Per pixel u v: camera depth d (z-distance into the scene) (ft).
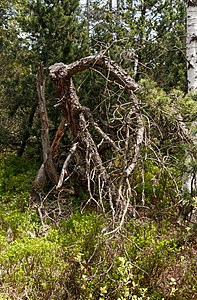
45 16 28.58
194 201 14.14
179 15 32.19
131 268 12.78
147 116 15.30
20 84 30.96
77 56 28.17
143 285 13.34
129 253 13.79
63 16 28.25
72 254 14.17
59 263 13.47
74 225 16.71
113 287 12.53
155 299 12.76
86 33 29.81
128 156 15.31
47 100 28.35
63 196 23.75
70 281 13.41
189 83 20.65
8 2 41.01
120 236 13.70
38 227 19.24
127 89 18.69
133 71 26.22
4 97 31.86
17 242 14.64
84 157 21.53
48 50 28.63
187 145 13.97
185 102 14.35
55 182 24.40
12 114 32.35
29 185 25.27
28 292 12.63
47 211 21.66
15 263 13.46
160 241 15.06
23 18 29.89
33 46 29.25
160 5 31.30
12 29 38.58
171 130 15.80
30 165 29.22
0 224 19.30
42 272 13.20
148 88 14.49
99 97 22.56
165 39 29.78
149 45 28.89
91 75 25.67
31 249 13.56
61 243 15.24
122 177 14.05
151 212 18.84
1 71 34.06
